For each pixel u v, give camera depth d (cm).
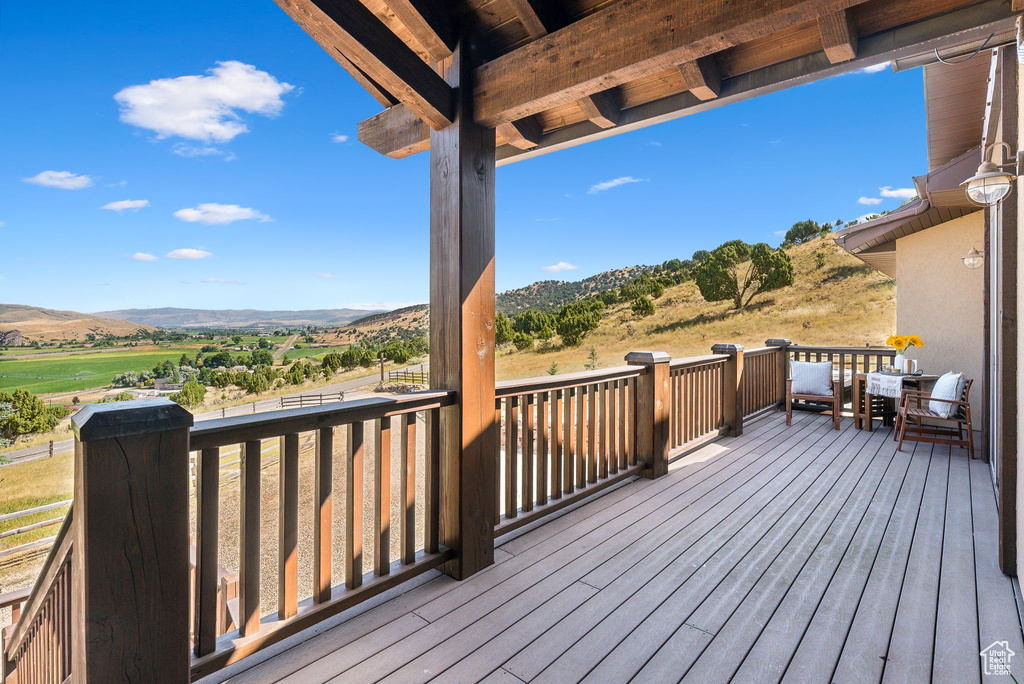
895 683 167
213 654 160
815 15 162
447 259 239
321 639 189
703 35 173
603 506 329
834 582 234
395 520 734
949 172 498
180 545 132
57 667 199
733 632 195
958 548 268
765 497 346
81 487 120
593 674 171
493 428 254
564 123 292
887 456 448
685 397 464
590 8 227
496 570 245
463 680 168
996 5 174
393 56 201
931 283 603
